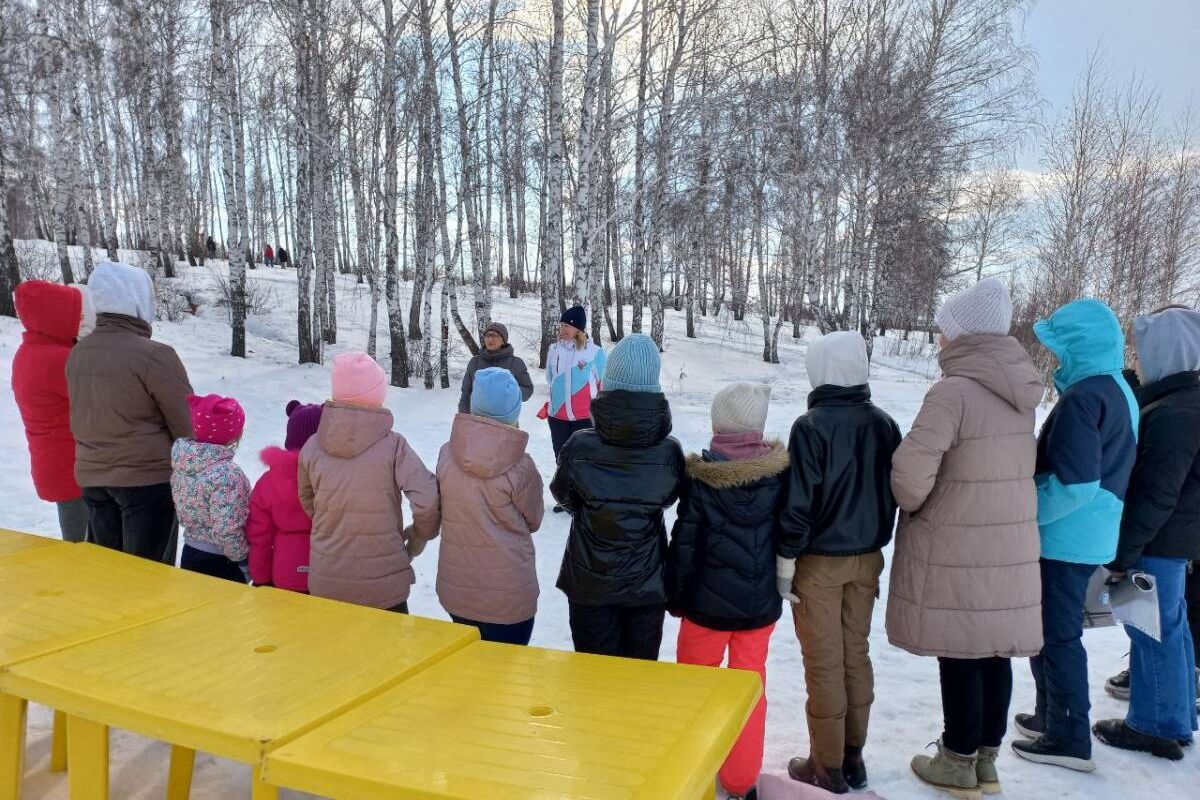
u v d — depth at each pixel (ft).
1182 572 9.72
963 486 8.34
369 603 9.44
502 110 68.69
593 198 53.21
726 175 62.44
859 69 51.75
